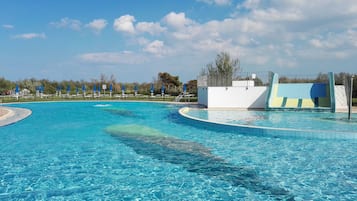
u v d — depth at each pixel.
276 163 6.53
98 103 26.95
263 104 18.50
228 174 5.83
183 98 28.12
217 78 19.88
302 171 5.95
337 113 15.19
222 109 17.89
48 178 5.66
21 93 35.19
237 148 8.01
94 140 9.27
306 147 8.02
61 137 9.82
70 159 7.01
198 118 13.46
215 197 4.70
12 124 12.79
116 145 8.51
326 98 16.98
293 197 4.68
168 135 10.09
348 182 5.30
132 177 5.69
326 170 5.99
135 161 6.80
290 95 17.73
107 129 11.53
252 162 6.63
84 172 6.01
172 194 4.83
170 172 5.98
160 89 36.25
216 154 7.38
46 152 7.71
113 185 5.26
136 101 27.64
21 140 9.31
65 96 32.66
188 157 7.12
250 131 10.02
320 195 4.75
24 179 5.61
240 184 5.28
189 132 10.70
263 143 8.61
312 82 18.38
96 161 6.82
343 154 7.23
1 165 6.54
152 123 13.36
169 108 21.55
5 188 5.15
